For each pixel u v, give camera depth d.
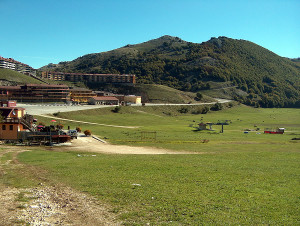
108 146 70.50
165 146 71.19
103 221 19.75
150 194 25.80
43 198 24.70
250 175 34.00
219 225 19.19
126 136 93.38
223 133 114.12
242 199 24.64
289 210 22.08
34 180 31.58
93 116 160.12
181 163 42.59
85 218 20.25
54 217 20.31
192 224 19.31
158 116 193.25
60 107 169.62
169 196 25.30
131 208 22.28
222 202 23.88
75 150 63.06
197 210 21.89
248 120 194.38
